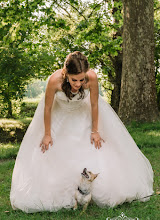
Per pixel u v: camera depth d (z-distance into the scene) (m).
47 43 14.14
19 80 15.11
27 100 30.16
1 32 11.63
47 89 3.48
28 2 11.15
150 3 11.20
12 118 20.47
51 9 11.62
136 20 11.16
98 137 3.69
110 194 3.44
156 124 10.48
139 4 11.07
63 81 3.34
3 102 15.66
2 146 9.06
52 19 12.05
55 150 3.60
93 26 13.13
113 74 22.62
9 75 14.05
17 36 11.95
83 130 3.71
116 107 20.41
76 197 3.35
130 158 3.74
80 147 3.62
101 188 3.41
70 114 3.77
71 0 13.94
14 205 3.54
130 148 3.85
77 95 3.47
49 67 17.25
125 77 11.63
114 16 14.12
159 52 18.44
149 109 11.22
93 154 3.59
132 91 11.33
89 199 3.31
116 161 3.63
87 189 3.28
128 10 11.30
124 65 11.70
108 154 3.66
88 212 3.35
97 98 3.62
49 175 3.50
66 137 3.67
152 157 5.95
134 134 8.69
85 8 18.19
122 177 3.56
